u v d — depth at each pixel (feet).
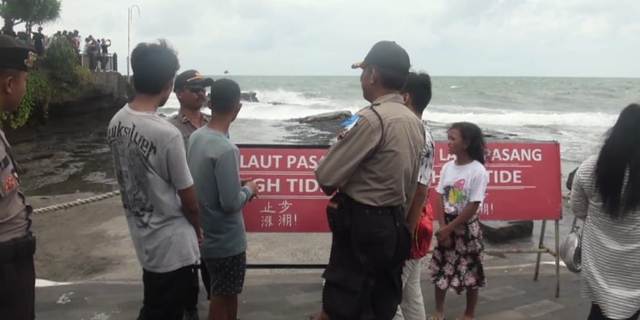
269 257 19.63
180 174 9.75
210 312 12.57
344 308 9.30
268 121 97.04
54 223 24.81
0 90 8.31
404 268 11.68
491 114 117.60
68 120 83.30
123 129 9.78
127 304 15.05
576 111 134.62
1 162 8.06
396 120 9.13
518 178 16.26
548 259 19.99
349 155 9.05
